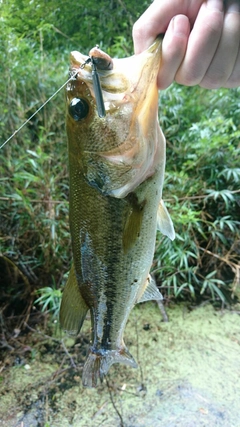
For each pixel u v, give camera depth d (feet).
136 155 0.57
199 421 1.07
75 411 1.13
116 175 0.59
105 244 0.67
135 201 0.63
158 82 0.53
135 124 0.56
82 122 0.58
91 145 0.59
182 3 0.50
